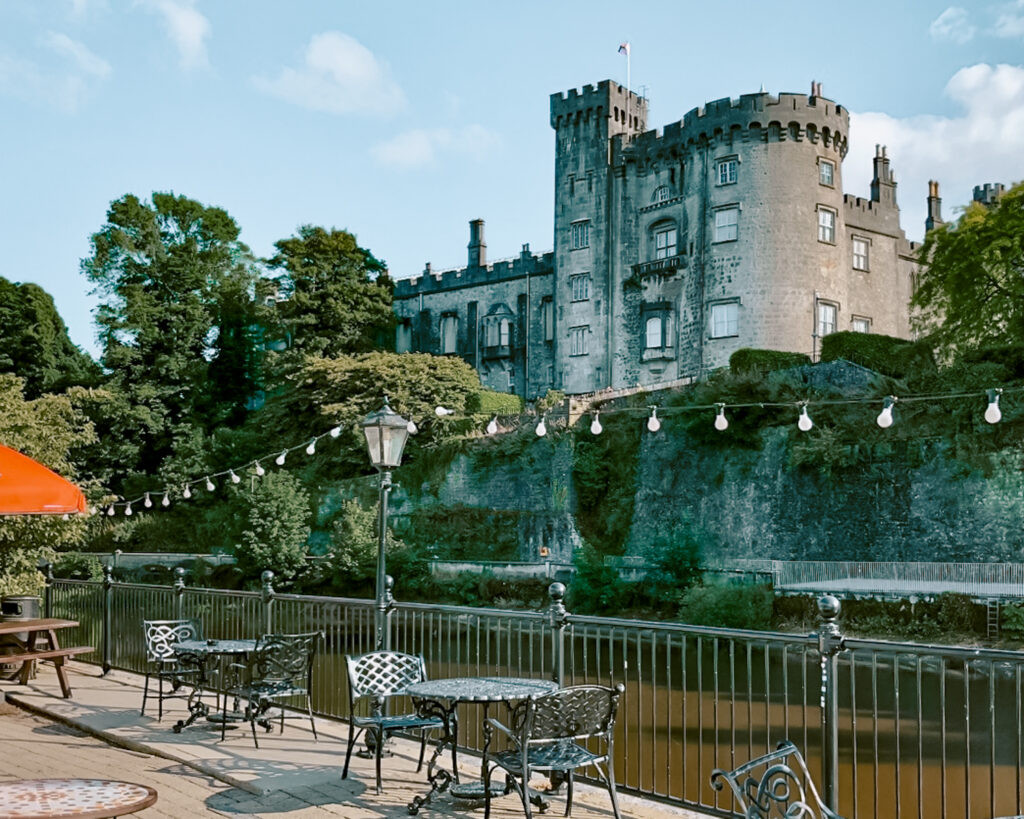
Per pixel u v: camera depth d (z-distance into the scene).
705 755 12.95
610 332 56.94
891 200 57.66
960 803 12.23
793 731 15.64
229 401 66.31
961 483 34.91
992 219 40.69
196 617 11.29
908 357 42.09
